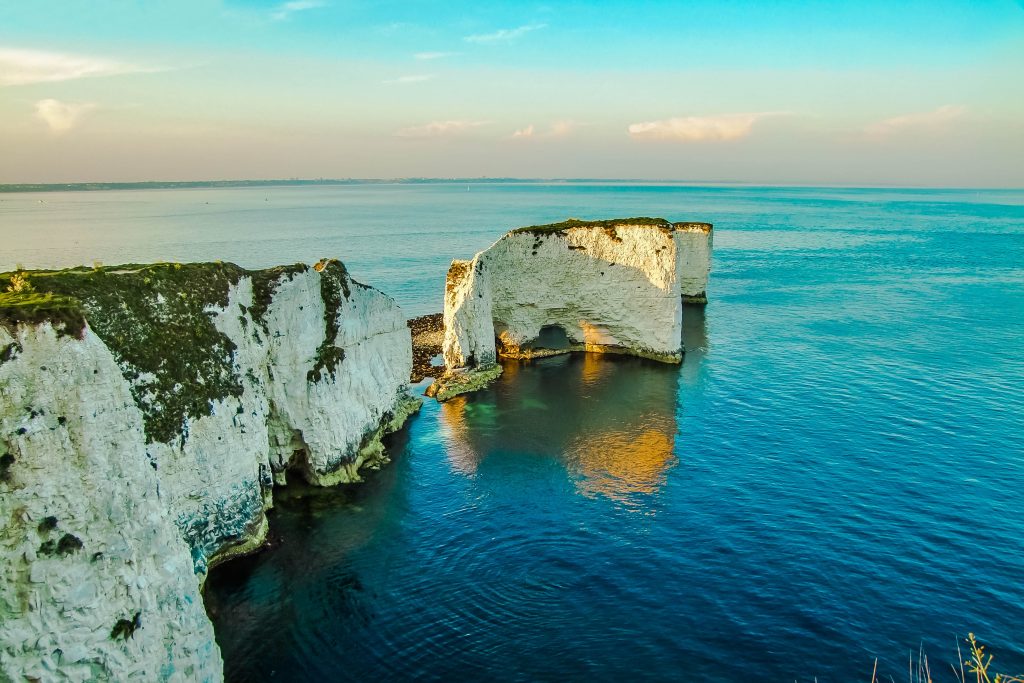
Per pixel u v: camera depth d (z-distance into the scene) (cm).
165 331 2788
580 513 3412
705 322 7781
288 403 3503
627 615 2612
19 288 2381
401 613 2655
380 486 3741
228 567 2942
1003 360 5850
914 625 2514
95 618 1770
